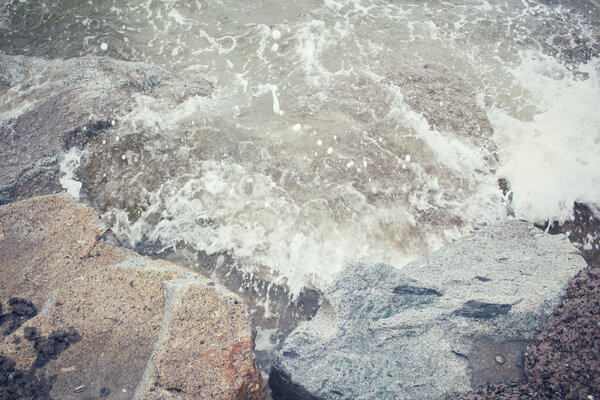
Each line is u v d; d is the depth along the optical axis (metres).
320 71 5.96
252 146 5.20
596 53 6.20
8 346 3.21
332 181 4.91
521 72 5.96
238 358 3.06
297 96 5.70
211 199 4.83
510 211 4.77
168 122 5.35
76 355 3.26
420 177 4.94
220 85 5.86
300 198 4.80
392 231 4.59
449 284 3.77
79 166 4.96
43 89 5.60
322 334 3.47
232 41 6.36
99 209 4.76
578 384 3.03
